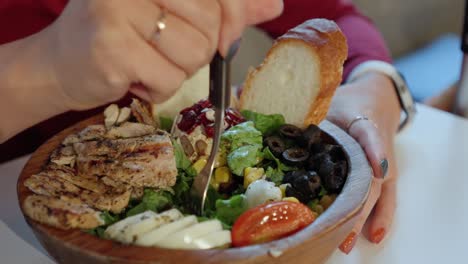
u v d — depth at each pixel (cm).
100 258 44
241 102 63
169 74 47
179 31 45
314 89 58
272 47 60
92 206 49
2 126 55
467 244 55
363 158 53
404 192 61
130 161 51
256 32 124
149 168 51
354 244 54
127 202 50
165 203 51
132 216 47
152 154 52
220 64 47
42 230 46
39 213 47
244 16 46
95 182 51
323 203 51
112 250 44
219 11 45
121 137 55
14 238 56
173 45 45
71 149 54
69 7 47
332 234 46
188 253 44
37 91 52
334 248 48
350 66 73
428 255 54
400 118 69
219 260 43
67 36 47
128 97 71
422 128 71
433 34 163
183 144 55
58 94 51
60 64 49
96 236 46
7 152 77
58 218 46
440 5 161
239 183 54
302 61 58
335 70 58
